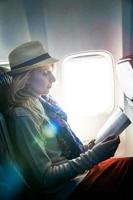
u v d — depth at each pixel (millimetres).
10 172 1156
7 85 1323
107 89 2205
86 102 2254
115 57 2129
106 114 2270
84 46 2150
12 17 2119
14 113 1224
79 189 1269
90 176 1312
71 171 1196
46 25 2141
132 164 1331
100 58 2154
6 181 1132
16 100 1270
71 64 2205
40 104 1391
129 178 1262
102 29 2100
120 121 1461
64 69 2213
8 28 2139
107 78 2184
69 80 2232
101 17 2078
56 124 1425
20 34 2152
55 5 2100
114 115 1534
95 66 2174
